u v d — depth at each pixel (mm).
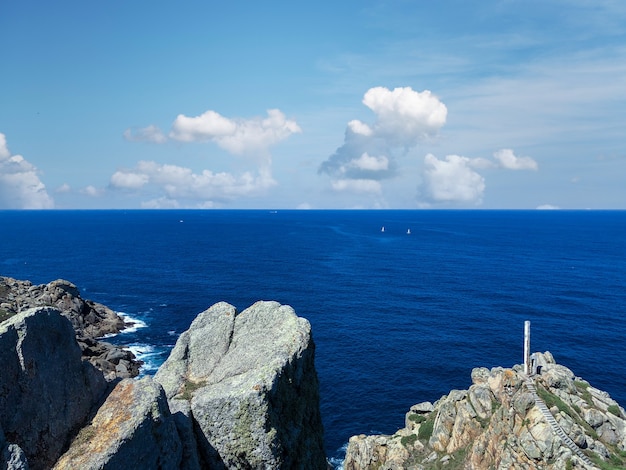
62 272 162125
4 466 14734
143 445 18281
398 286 146375
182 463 20547
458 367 80375
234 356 26812
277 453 21875
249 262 193750
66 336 19672
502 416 37188
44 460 16828
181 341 28594
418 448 44375
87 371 20375
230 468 21906
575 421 34250
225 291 134000
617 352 86562
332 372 77625
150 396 19859
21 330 17406
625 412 37500
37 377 17594
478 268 184625
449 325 104125
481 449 37625
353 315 111438
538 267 189125
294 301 123938
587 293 138500
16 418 16406
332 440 58938
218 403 22203
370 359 83438
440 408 46219
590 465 30094
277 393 23250
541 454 32281
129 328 96000
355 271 173000
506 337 95875
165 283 144625
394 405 67375
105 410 19391
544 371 39812
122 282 145375
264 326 28891
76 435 18359
